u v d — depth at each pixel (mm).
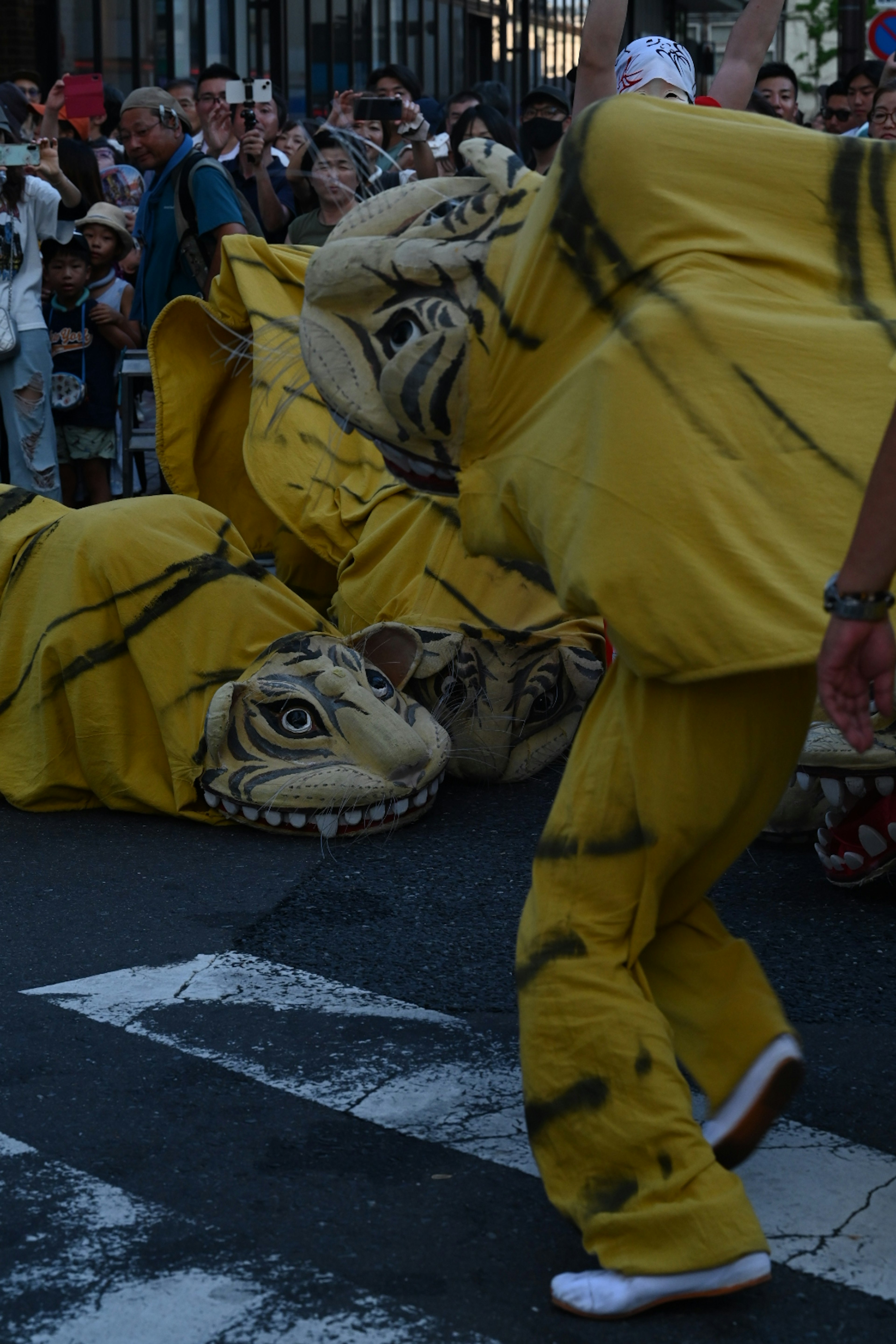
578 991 2418
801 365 2285
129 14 16797
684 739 2361
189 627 5012
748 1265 2344
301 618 5207
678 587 2230
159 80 17219
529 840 4875
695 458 2240
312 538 6109
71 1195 2785
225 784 4855
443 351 2600
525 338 2516
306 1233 2662
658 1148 2367
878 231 2410
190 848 4785
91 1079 3244
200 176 7230
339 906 4297
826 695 2182
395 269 2656
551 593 5406
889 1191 2807
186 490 6629
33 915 4227
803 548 2242
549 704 5418
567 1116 2414
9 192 8359
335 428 6254
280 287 6410
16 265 8453
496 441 2621
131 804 5102
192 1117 3078
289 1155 2934
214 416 6680
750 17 4875
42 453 8680
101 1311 2438
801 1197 2779
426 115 9352
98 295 9078
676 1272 2355
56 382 9031
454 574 5402
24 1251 2605
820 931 4137
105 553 5023
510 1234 2662
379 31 19562
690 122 2391
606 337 2400
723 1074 2541
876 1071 3305
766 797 2467
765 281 2340
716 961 2604
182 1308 2443
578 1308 2402
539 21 22469
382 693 5035
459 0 20828
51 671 5074
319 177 6637
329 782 4762
